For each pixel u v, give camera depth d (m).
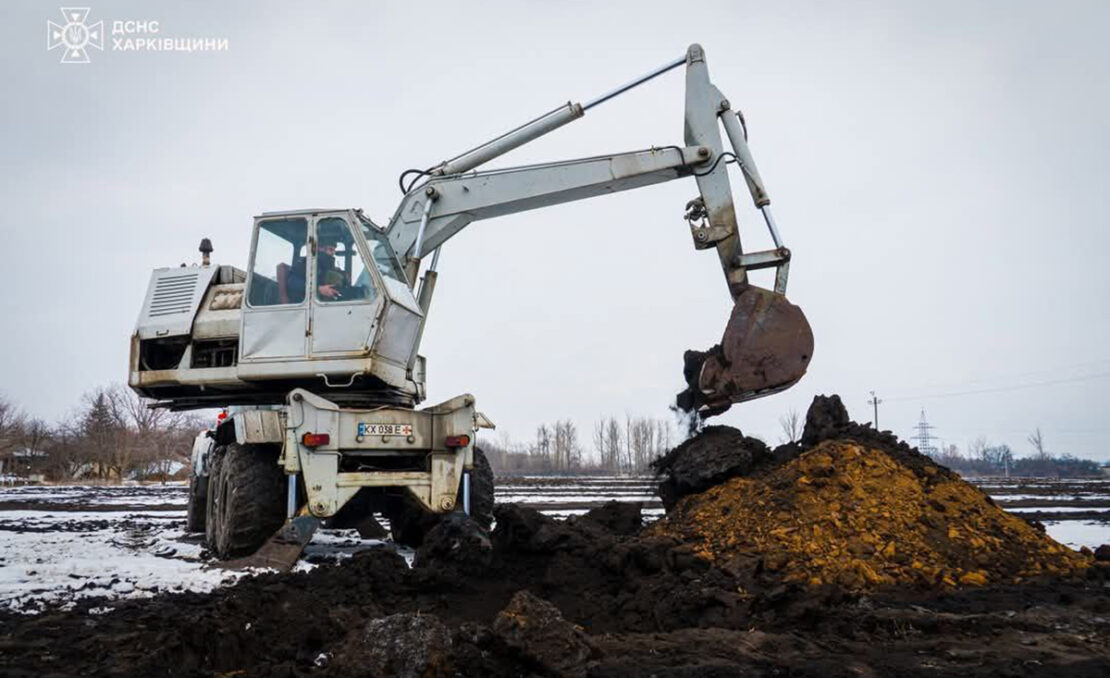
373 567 5.34
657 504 14.90
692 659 3.82
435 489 7.29
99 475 38.03
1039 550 6.20
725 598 4.71
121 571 6.51
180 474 39.84
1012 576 5.84
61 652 3.87
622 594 5.02
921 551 5.91
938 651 4.01
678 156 8.59
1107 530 10.59
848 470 6.64
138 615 4.64
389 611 4.81
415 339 8.17
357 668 3.36
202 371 7.61
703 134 8.67
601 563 5.46
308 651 3.89
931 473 6.87
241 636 3.90
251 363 7.38
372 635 3.50
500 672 3.50
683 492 7.52
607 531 6.59
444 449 7.40
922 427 91.56
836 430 7.52
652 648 4.05
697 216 8.65
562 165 8.81
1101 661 3.82
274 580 5.27
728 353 7.79
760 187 8.41
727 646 4.07
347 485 7.00
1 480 32.69
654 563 5.39
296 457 6.95
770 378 7.66
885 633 4.36
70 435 39.09
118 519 12.96
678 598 4.76
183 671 3.63
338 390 7.63
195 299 7.90
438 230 9.02
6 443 37.66
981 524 6.36
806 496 6.43
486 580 5.52
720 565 5.57
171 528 11.28
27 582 5.98
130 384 7.87
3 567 6.73
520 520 5.83
